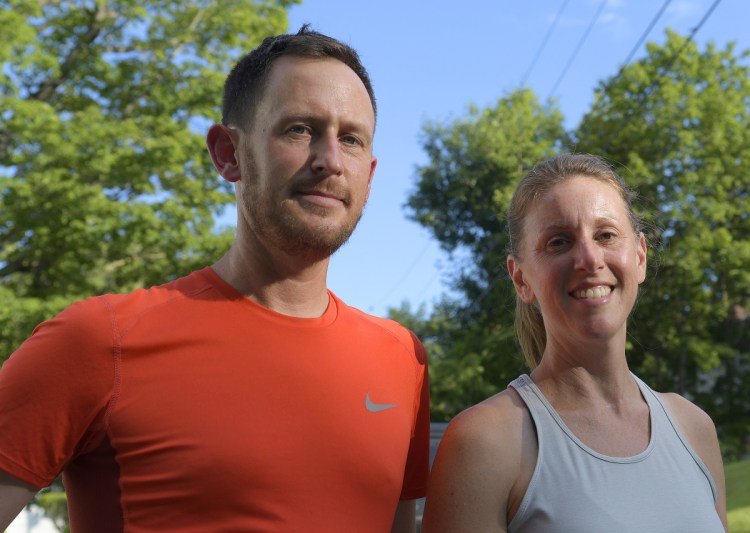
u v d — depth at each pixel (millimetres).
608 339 2240
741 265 22062
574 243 2275
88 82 14719
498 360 23156
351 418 2084
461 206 26656
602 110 23906
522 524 2109
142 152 13656
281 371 2043
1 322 12359
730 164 23016
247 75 2180
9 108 12906
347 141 2133
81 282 14102
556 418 2197
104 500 1965
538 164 2461
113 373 1938
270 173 2076
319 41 2154
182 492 1892
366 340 2264
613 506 2084
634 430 2250
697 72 23891
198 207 14898
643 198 2822
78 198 13000
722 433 22828
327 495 1986
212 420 1936
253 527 1895
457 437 2193
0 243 13758
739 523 9062
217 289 2119
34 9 13820
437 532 2170
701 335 23594
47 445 1913
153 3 15156
